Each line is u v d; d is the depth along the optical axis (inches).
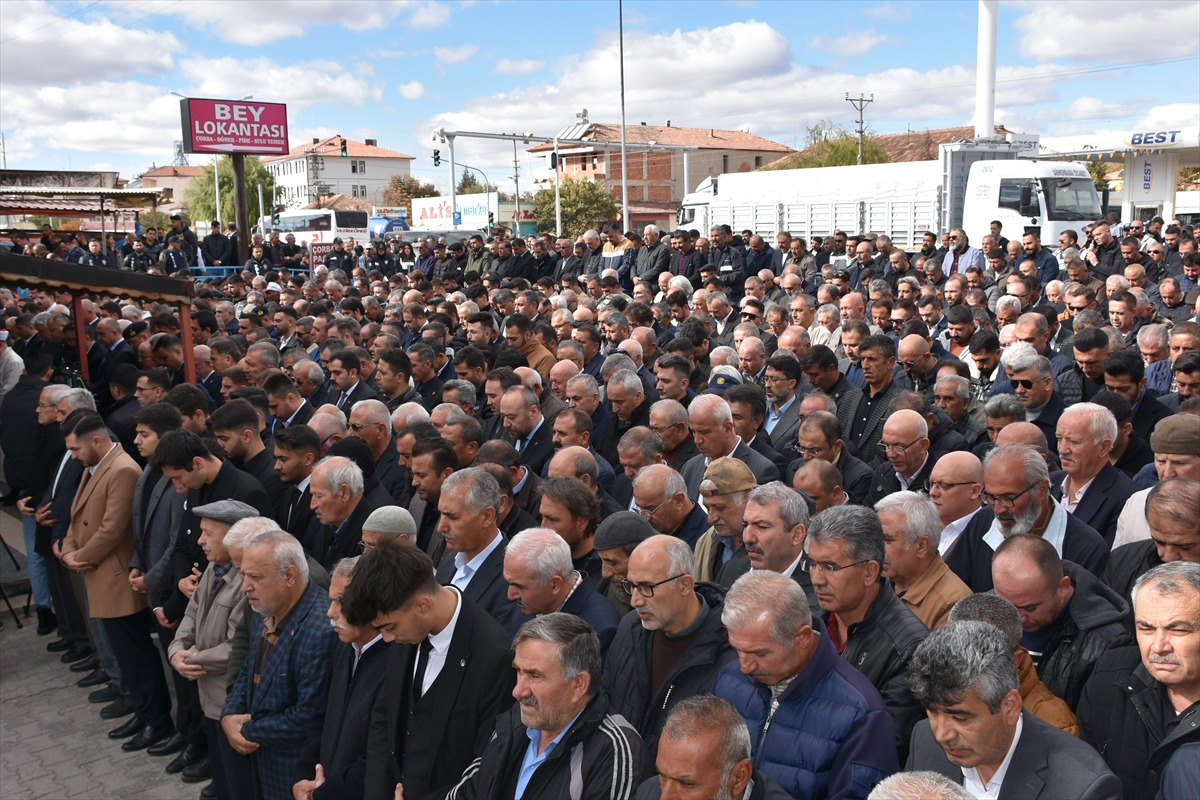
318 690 164.1
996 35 946.7
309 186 4232.3
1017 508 164.6
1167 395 262.1
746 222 1024.9
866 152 2196.1
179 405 274.8
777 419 286.5
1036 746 106.7
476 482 177.9
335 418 268.4
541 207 2459.4
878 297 437.4
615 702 147.2
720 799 96.1
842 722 118.8
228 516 189.5
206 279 789.2
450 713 139.9
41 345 444.5
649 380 324.8
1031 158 906.7
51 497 282.0
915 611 151.4
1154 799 114.1
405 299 513.3
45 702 256.8
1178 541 139.9
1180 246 561.6
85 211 879.7
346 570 150.4
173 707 255.6
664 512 189.2
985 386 298.8
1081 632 135.7
